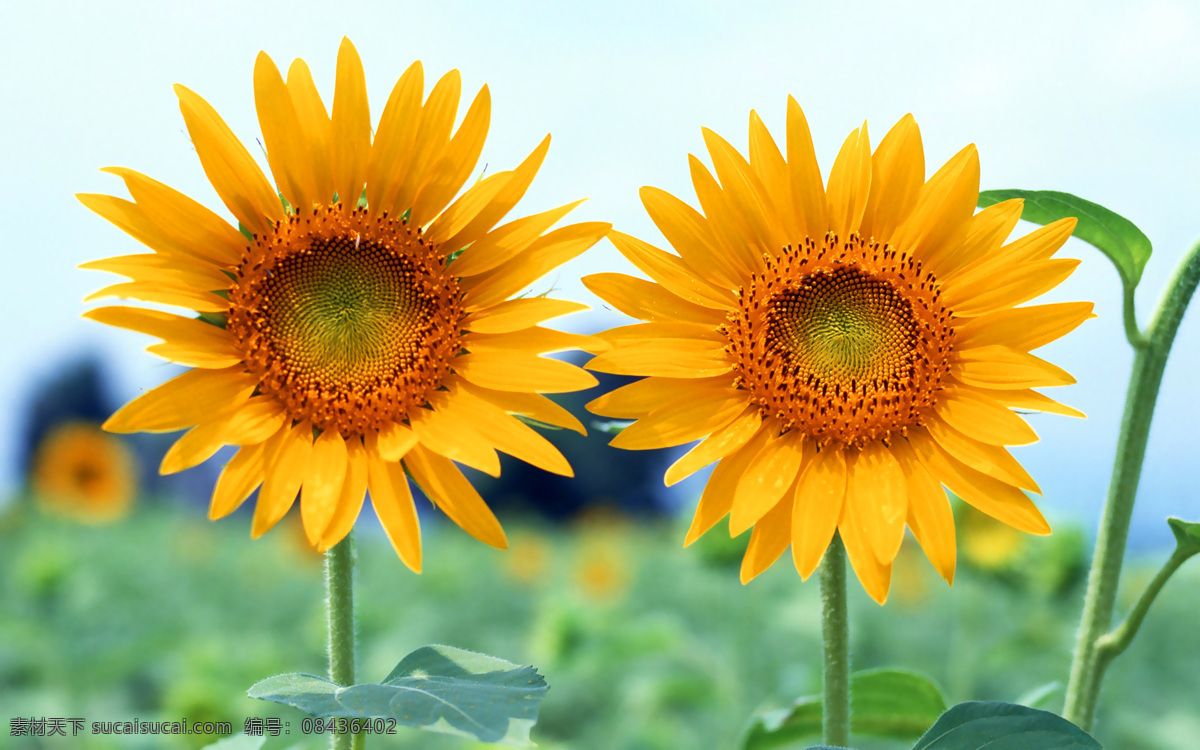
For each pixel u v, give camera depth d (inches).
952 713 38.4
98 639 80.3
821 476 40.0
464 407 39.6
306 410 39.6
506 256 40.2
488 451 38.9
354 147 40.4
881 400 40.2
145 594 126.8
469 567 163.9
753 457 40.2
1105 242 40.7
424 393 39.8
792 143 40.9
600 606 105.1
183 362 38.9
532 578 142.3
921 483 39.9
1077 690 40.5
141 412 38.7
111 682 72.6
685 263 40.6
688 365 40.2
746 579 39.6
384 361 39.9
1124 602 81.7
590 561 113.5
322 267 40.1
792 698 61.8
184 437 38.9
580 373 39.4
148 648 71.7
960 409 40.0
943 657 97.2
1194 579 82.0
